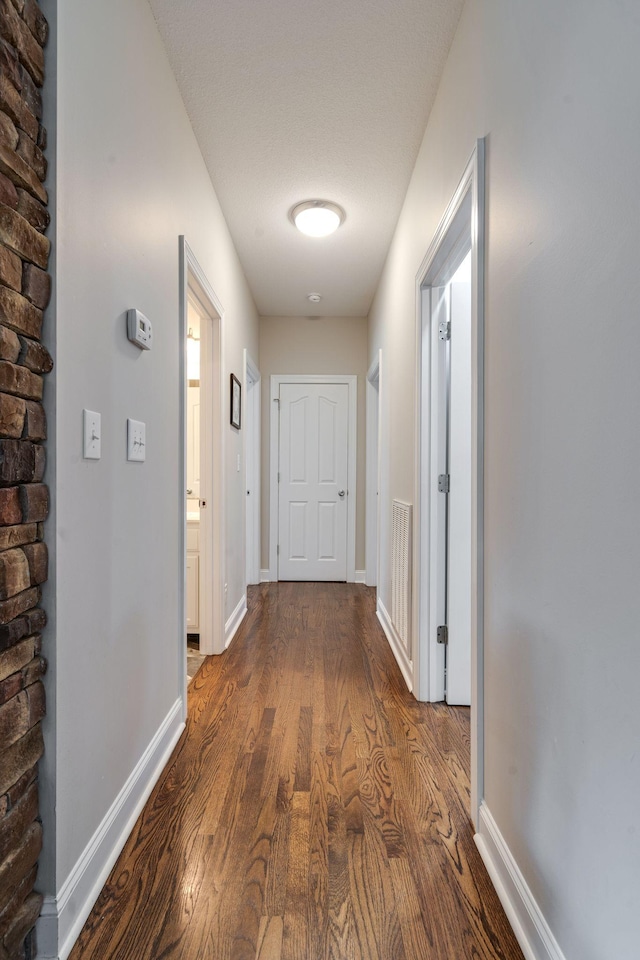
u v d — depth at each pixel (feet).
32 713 3.28
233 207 9.59
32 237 3.26
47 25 3.46
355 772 5.70
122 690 4.70
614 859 2.56
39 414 3.37
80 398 3.87
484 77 4.66
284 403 16.30
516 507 3.89
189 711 7.18
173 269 6.48
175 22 5.66
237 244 11.10
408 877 4.20
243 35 5.83
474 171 4.80
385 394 11.63
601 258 2.71
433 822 4.88
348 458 16.28
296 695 7.71
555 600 3.24
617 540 2.57
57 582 3.50
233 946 3.57
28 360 3.21
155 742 5.60
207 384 9.45
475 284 4.76
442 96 6.31
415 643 7.66
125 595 4.80
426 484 7.54
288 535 16.33
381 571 11.84
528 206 3.68
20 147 3.14
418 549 7.56
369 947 3.58
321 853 4.46
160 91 5.87
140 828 4.77
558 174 3.20
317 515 16.34
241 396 11.84
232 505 10.75
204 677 8.39
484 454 4.64
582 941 2.85
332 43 5.91
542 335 3.44
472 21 5.06
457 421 7.45
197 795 5.28
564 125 3.11
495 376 4.37
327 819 4.91
